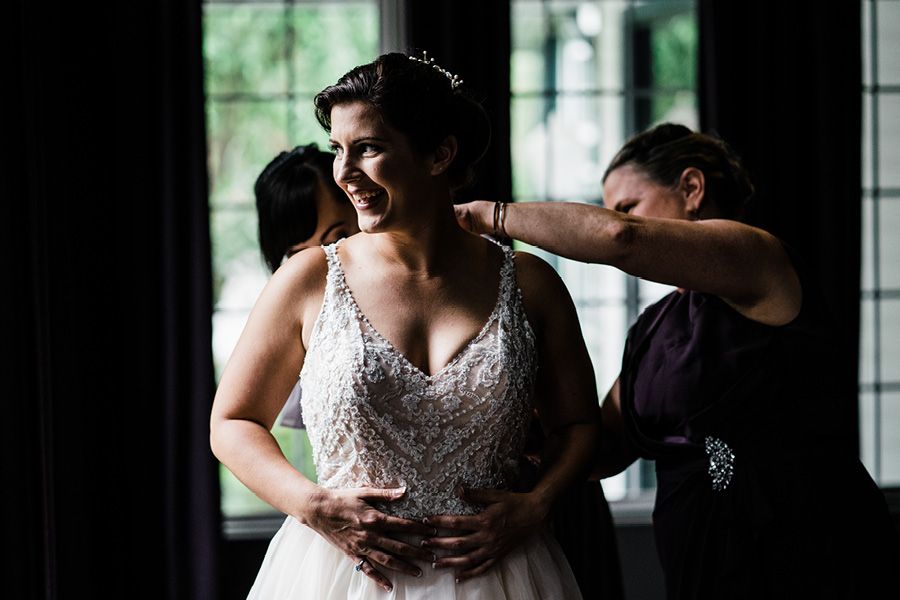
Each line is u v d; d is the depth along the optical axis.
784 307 1.58
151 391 3.07
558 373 1.54
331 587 1.40
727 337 1.61
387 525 1.33
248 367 1.43
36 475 2.92
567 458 1.49
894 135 3.79
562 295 1.54
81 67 2.94
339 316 1.40
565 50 4.49
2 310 2.85
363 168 1.32
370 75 1.31
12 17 2.82
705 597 1.58
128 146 3.02
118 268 3.05
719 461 1.59
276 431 3.81
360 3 3.76
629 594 3.45
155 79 3.04
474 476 1.40
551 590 1.44
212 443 1.42
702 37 3.25
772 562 1.54
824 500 1.54
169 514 3.06
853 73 3.25
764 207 3.22
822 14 3.22
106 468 3.03
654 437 1.73
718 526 1.58
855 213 3.28
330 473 1.43
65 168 2.91
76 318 2.94
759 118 3.21
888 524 1.60
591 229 1.49
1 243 2.84
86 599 2.95
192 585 3.08
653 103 4.38
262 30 3.89
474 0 3.12
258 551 3.35
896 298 3.82
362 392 1.34
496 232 1.59
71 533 2.92
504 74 3.13
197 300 3.06
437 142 1.35
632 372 1.77
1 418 2.87
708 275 1.52
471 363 1.39
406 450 1.37
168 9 3.01
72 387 2.93
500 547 1.37
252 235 3.97
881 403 3.83
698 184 1.76
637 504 3.55
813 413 1.59
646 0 4.42
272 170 1.94
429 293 1.43
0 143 2.83
